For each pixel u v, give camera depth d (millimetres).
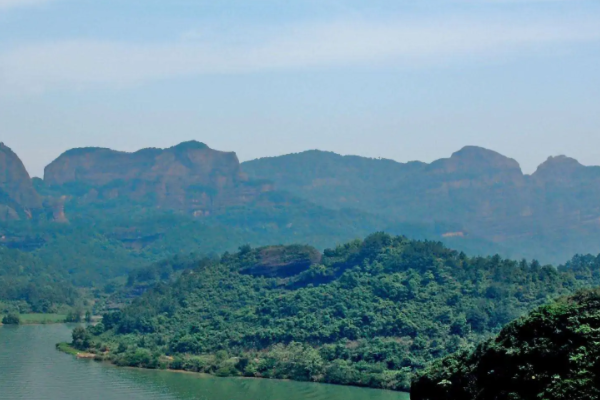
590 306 189500
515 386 178875
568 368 174625
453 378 195500
